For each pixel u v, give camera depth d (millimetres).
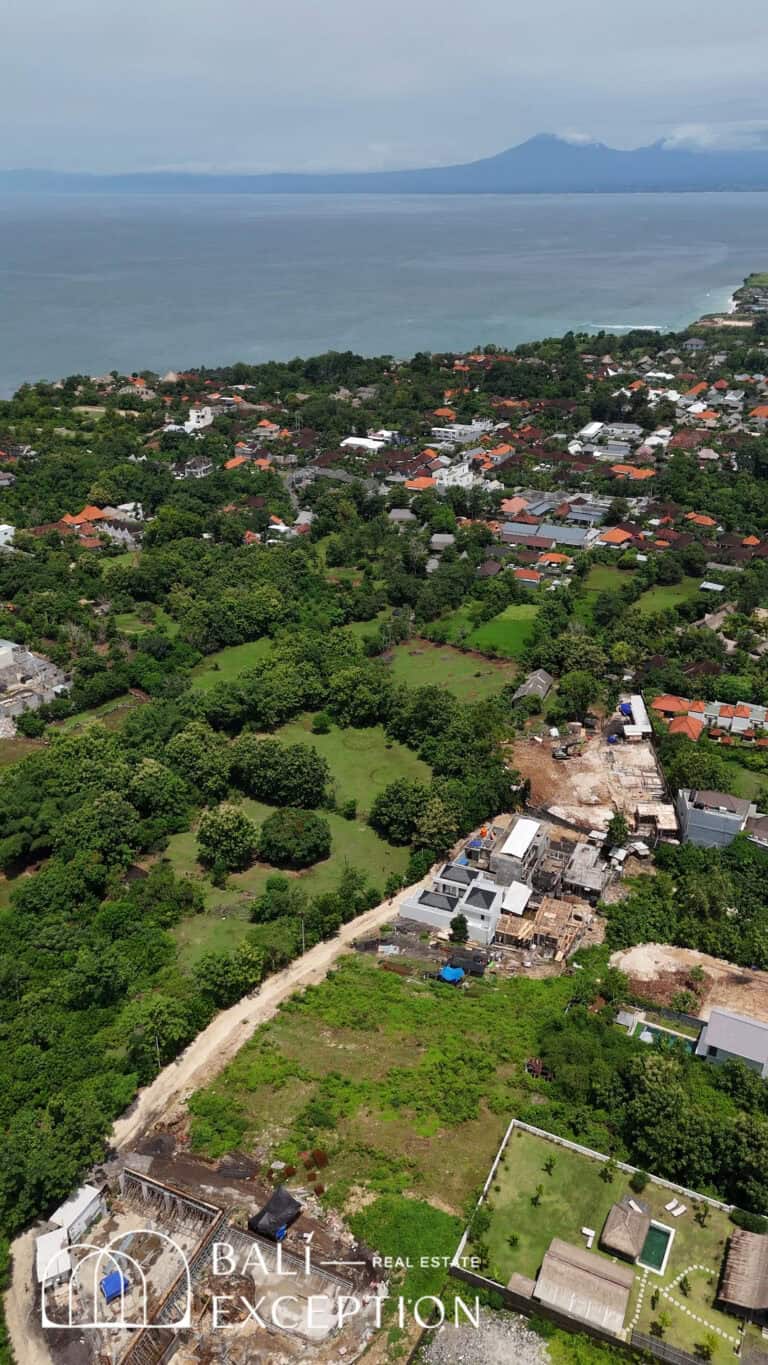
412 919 102062
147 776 117938
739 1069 78438
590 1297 60938
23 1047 82500
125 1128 76250
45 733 138875
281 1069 81500
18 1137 71000
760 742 132000
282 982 93125
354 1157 73062
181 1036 83125
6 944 94250
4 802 112250
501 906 101062
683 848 109375
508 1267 63969
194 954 96000
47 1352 60219
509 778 120250
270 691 141625
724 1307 61594
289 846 109812
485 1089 78938
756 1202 67938
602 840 112750
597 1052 81000
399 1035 85188
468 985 92562
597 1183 69938
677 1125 71750
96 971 89125
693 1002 88375
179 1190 69062
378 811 116250
